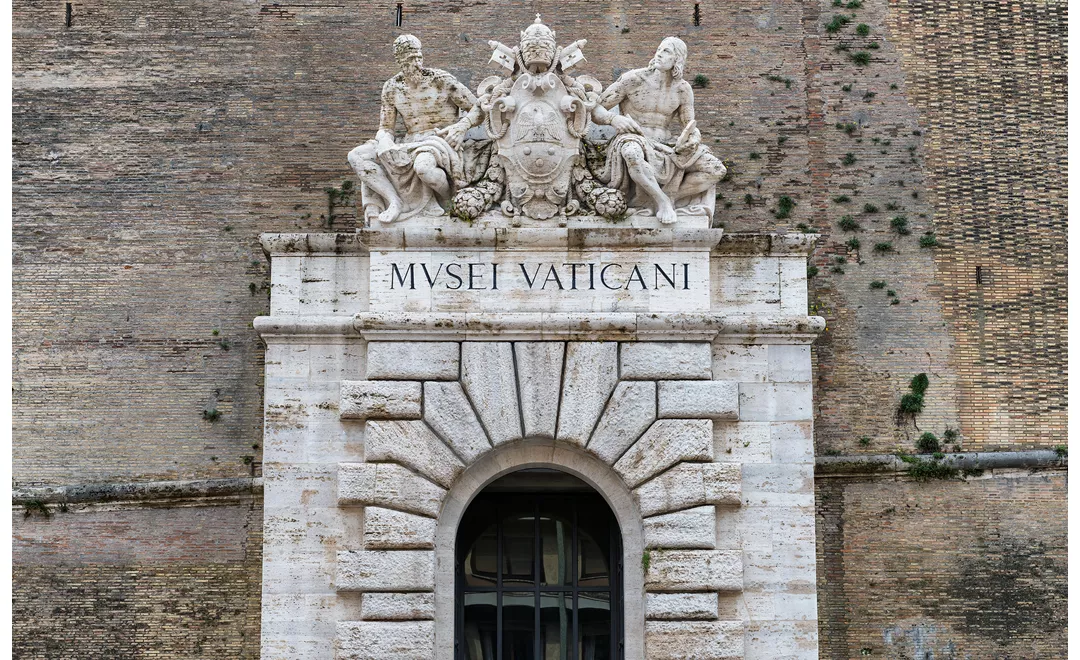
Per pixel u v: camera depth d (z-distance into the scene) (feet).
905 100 74.38
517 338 61.77
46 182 72.54
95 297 71.36
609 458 61.16
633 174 62.34
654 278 62.44
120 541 68.85
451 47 75.36
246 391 70.49
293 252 62.95
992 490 69.87
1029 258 72.74
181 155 73.10
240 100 73.92
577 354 61.72
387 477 60.54
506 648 65.31
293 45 74.79
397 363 61.36
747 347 62.54
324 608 60.34
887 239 72.74
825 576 68.95
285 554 60.59
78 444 69.77
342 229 72.64
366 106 74.23
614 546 65.31
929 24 75.31
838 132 74.08
